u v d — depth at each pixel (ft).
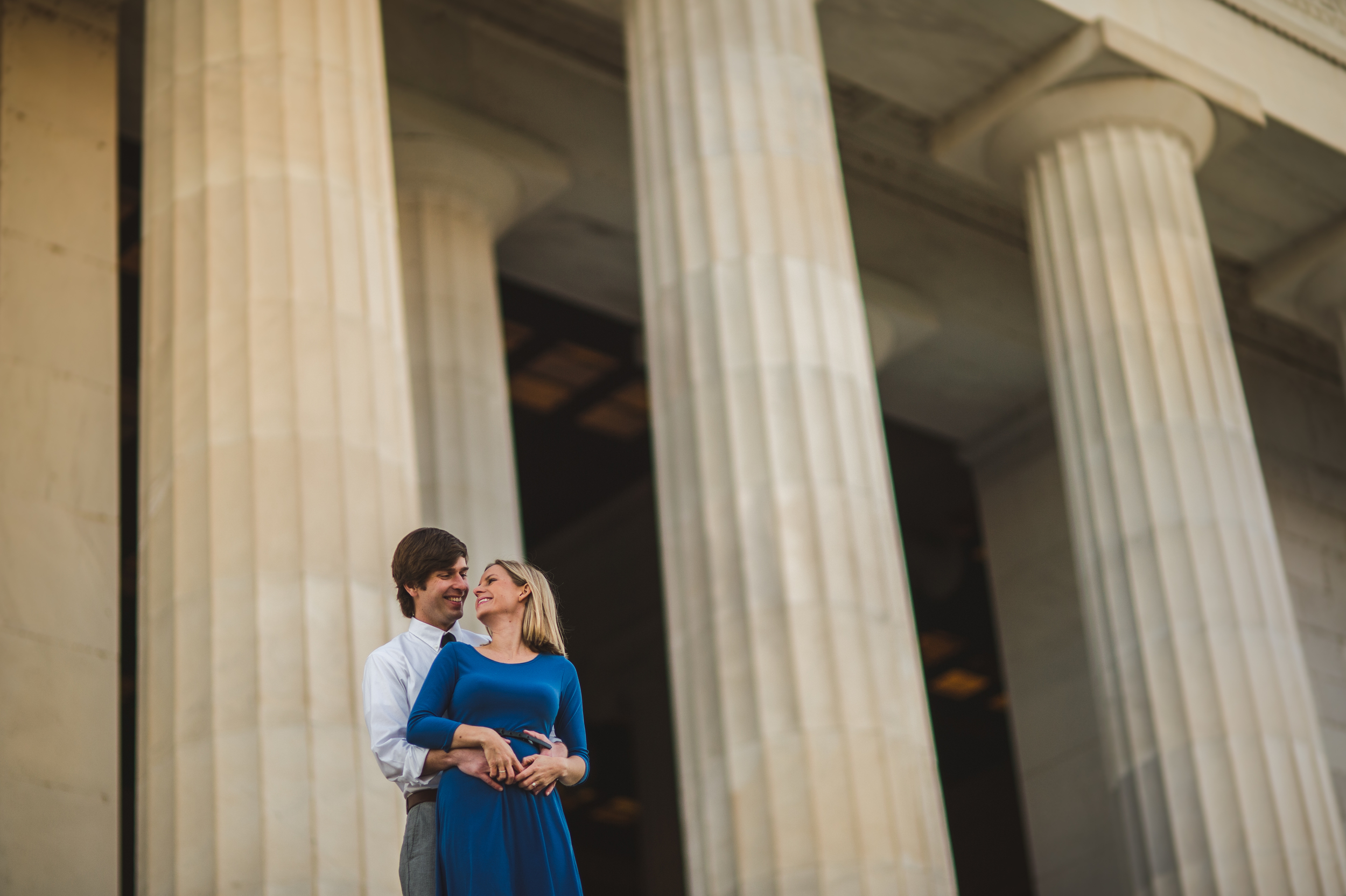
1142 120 68.69
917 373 89.61
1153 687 60.95
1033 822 88.38
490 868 24.23
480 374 67.21
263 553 40.16
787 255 53.01
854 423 51.47
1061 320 67.26
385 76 68.49
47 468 53.62
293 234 43.83
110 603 53.31
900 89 70.74
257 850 37.27
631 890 128.36
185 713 38.96
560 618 26.99
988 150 71.00
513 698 25.34
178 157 45.14
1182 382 64.85
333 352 42.80
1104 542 63.87
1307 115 73.87
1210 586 61.82
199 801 37.99
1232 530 63.00
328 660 39.45
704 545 49.88
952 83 70.23
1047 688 89.56
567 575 110.83
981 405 92.99
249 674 38.93
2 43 58.13
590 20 73.10
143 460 43.01
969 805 134.00
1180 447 63.82
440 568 26.53
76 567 53.01
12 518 52.19
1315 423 96.02
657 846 106.73
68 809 49.65
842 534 49.32
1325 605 90.94
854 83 77.66
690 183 54.60
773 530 49.01
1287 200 78.23
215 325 42.65
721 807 46.78
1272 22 74.38
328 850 37.58
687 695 49.06
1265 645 61.36
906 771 46.96
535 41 73.67
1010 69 69.26
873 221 84.84
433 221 68.44
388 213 46.24
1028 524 92.73
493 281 69.62
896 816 46.06
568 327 90.48
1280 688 60.90
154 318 44.06
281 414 41.70
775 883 45.01
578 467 104.94
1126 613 62.54
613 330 90.94
